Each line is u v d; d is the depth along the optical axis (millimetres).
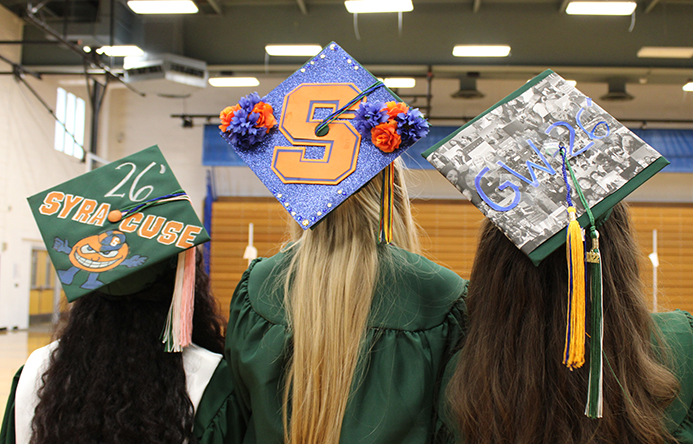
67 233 1155
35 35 9828
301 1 8234
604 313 988
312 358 1047
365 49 8820
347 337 1061
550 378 978
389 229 1099
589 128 1012
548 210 979
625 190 971
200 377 1202
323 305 1084
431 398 1113
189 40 9016
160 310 1197
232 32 8875
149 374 1120
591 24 8242
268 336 1123
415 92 10602
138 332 1147
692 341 1020
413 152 10461
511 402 980
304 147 1140
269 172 1142
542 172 1000
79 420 1062
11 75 9516
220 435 1177
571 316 889
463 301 1194
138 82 8852
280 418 1086
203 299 1370
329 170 1114
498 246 1079
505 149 1023
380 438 1022
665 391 945
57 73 9859
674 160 10047
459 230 10578
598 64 8633
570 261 906
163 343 1166
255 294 1186
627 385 945
